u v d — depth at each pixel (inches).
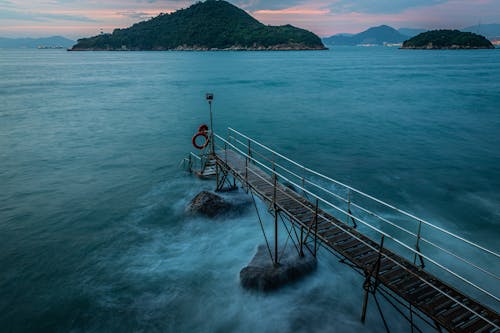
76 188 941.2
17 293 530.3
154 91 2950.3
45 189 935.7
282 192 574.2
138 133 1551.4
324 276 520.7
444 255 612.4
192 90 3006.9
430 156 1206.9
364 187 940.0
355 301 479.2
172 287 527.5
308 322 440.1
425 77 3892.7
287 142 1411.2
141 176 1025.5
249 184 645.3
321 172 1062.4
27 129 1611.7
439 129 1573.6
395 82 3462.1
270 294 484.1
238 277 535.2
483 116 1827.0
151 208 803.4
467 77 3826.3
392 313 459.8
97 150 1295.5
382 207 811.4
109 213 788.0
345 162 1160.8
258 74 4510.3
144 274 562.9
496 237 676.7
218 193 821.9
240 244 627.5
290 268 506.3
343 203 831.1
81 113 2003.0
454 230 701.3
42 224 743.7
